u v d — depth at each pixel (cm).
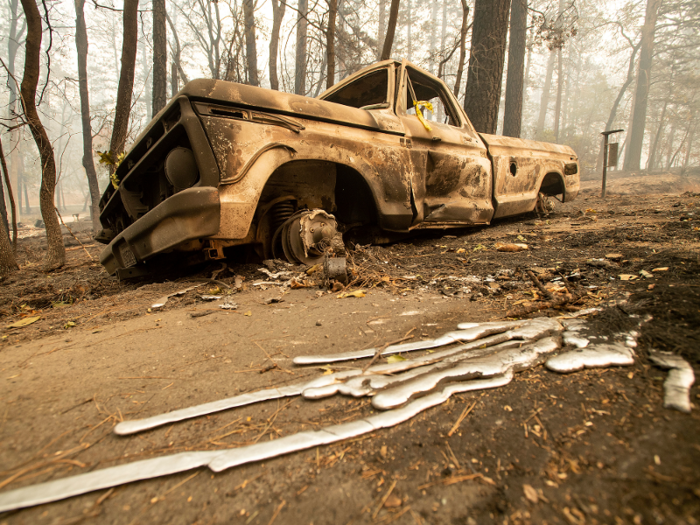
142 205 351
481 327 174
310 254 320
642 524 71
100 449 106
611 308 174
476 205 461
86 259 624
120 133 605
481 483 87
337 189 402
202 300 258
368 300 239
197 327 206
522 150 543
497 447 98
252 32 1179
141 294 287
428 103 429
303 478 93
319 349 169
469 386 125
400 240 438
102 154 429
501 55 806
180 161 263
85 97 1351
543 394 118
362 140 342
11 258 513
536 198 567
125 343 189
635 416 102
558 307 196
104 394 137
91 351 181
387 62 409
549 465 90
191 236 255
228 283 296
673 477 80
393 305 226
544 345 148
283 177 327
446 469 92
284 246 324
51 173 513
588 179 2272
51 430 116
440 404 118
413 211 389
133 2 573
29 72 451
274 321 209
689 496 75
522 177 537
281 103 292
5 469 98
